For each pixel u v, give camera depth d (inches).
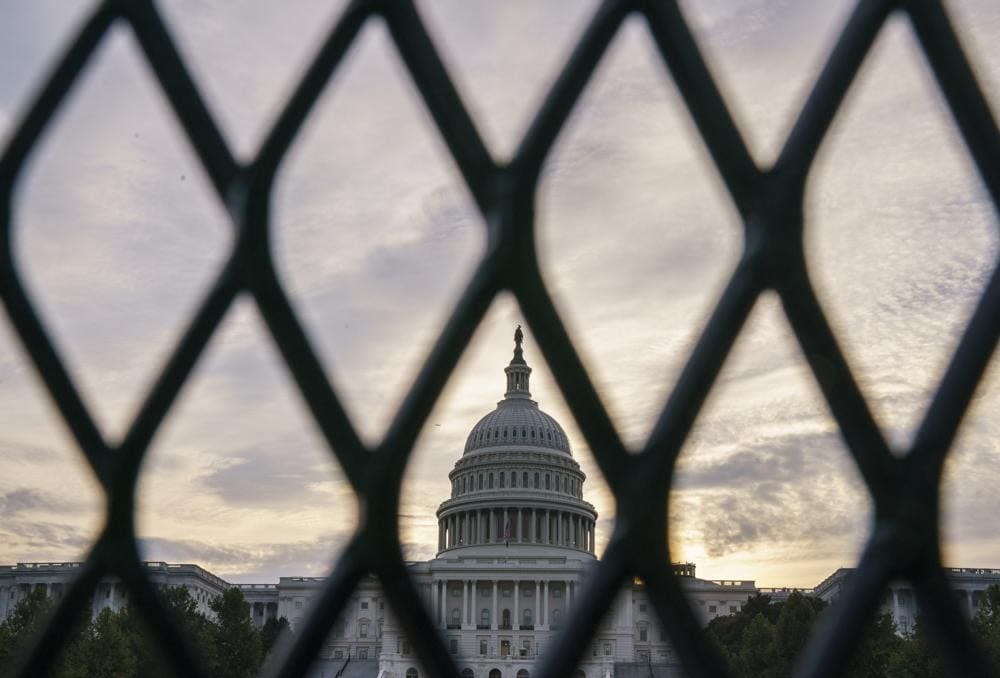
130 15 122.4
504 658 5659.5
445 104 120.6
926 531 111.2
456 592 5821.9
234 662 2504.9
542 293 117.3
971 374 114.1
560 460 6599.4
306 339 118.9
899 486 112.6
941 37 118.4
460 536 6481.3
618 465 114.2
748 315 115.5
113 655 1010.1
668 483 113.4
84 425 118.0
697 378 114.9
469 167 119.7
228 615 2578.7
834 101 118.0
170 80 121.9
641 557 111.3
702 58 119.5
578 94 119.9
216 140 121.3
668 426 114.2
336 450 115.5
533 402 6948.8
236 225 119.3
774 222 116.2
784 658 2231.8
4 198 120.7
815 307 115.6
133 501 116.7
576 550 6323.8
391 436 115.5
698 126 118.7
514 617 5743.1
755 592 3782.0
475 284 117.0
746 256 116.4
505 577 5767.7
